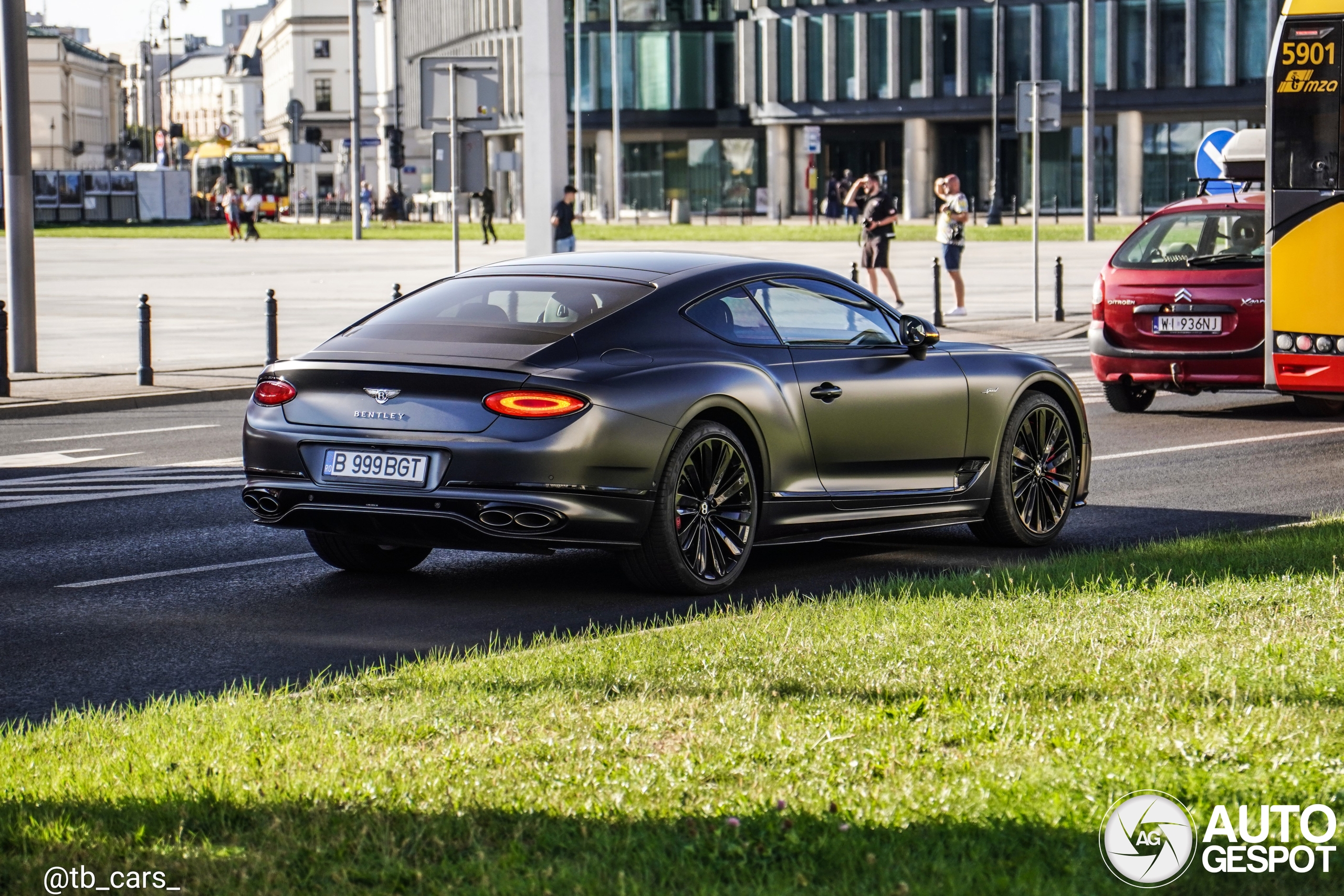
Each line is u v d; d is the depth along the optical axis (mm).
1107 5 99688
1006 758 6496
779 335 11750
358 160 85625
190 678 8992
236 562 12562
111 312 40406
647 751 6727
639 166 119812
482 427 10336
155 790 6297
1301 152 17625
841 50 106938
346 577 11961
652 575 10969
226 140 139500
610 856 5496
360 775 6402
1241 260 20719
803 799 6000
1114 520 14273
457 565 12422
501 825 5840
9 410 22594
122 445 19797
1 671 9164
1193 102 98500
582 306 11078
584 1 116625
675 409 10695
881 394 12078
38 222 120062
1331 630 8672
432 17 159000
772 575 12016
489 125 30125
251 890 5301
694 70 115750
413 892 5281
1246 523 13859
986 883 5184
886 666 8109
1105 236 74562
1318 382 17719
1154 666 7984
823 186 111812
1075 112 101938
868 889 5184
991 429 12875
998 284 46781
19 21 26016
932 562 12539
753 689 7703
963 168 108188
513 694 7742
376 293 46500
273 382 11008
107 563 12484
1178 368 20938
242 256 69062
